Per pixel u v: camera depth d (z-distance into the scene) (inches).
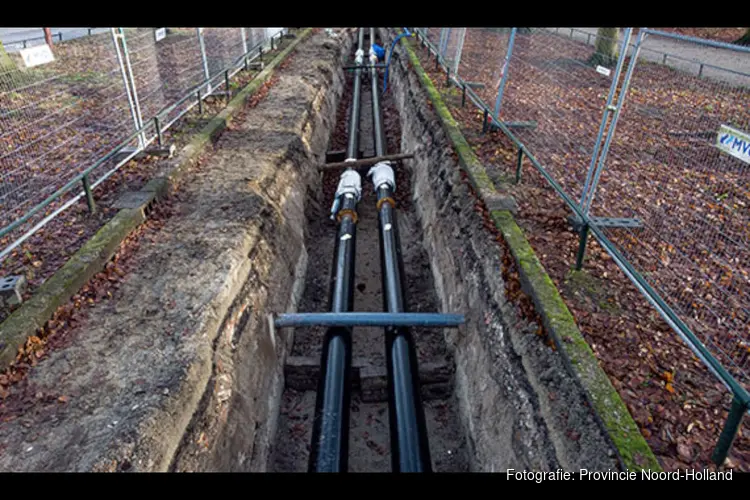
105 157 306.3
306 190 442.3
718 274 231.8
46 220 261.6
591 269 242.1
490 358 241.3
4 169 299.3
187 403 191.9
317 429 249.8
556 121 351.3
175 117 438.3
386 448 275.3
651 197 291.0
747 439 160.6
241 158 397.4
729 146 177.2
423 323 283.1
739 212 270.4
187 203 328.8
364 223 473.4
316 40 894.4
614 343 197.5
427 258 400.5
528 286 229.6
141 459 164.9
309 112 530.6
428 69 643.5
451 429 282.2
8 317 207.8
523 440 195.6
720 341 196.4
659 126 344.8
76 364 201.6
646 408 170.7
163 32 450.0
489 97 464.4
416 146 504.1
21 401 184.5
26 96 305.4
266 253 311.9
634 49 210.1
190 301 237.3
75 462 161.3
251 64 653.9
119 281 251.1
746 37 778.2
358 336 340.5
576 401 178.1
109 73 345.1
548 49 368.2
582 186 307.4
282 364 298.8
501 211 292.2
